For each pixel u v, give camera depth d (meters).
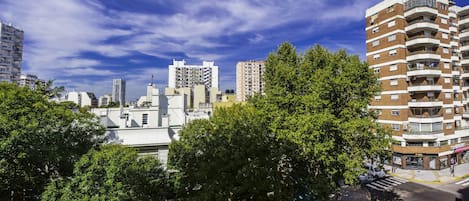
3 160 11.59
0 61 89.62
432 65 36.00
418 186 29.20
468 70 41.66
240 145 12.76
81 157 12.92
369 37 41.41
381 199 25.19
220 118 18.53
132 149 14.40
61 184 12.09
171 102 32.12
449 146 36.50
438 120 35.53
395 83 36.97
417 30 36.31
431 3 35.69
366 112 19.06
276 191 11.67
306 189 16.20
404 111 36.06
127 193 11.82
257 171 11.50
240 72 115.19
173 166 14.98
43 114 13.14
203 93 84.44
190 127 17.08
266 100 19.47
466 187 28.72
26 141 11.82
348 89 17.80
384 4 38.78
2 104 12.23
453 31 41.09
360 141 18.06
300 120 16.31
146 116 28.05
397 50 36.66
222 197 10.79
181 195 12.94
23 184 13.44
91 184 11.54
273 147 14.63
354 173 16.83
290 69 19.19
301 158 16.25
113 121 28.84
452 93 37.97
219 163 11.99
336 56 19.48
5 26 90.69
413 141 35.81
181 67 129.50
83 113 16.78
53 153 12.72
